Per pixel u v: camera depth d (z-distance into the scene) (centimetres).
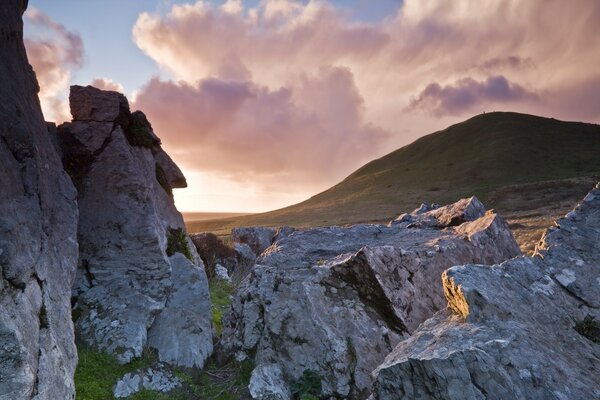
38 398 683
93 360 1026
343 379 1007
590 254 909
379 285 1103
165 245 1357
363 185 18988
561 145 16125
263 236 3209
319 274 1173
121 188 1269
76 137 1297
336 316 1090
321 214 15025
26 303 714
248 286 1269
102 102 1338
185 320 1210
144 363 1065
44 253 844
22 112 866
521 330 729
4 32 880
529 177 13800
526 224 5712
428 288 1172
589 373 701
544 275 885
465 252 1295
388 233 1611
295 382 1038
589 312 821
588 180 11050
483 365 681
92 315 1146
